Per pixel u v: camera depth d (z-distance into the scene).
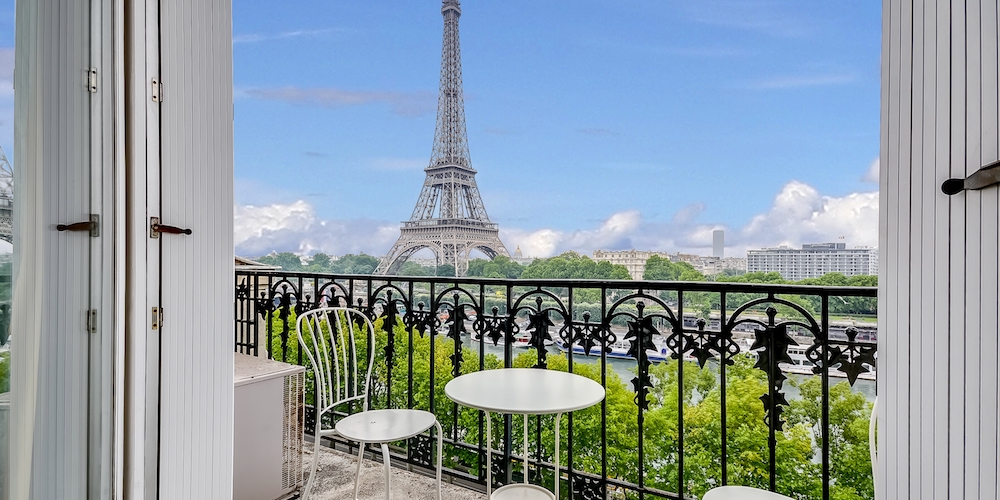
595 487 2.32
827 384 1.78
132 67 1.64
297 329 2.37
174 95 1.77
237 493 2.26
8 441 1.18
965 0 1.02
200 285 1.86
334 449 3.11
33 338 1.26
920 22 1.10
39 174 1.27
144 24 1.68
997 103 0.97
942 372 1.06
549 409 1.68
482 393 1.88
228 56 1.96
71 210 1.39
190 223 1.82
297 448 2.55
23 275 1.22
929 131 1.08
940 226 1.06
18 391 1.21
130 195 1.64
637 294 2.13
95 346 1.49
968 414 1.01
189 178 1.82
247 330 3.73
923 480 1.09
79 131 1.42
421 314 2.74
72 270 1.40
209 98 1.89
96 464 1.50
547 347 2.34
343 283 3.04
